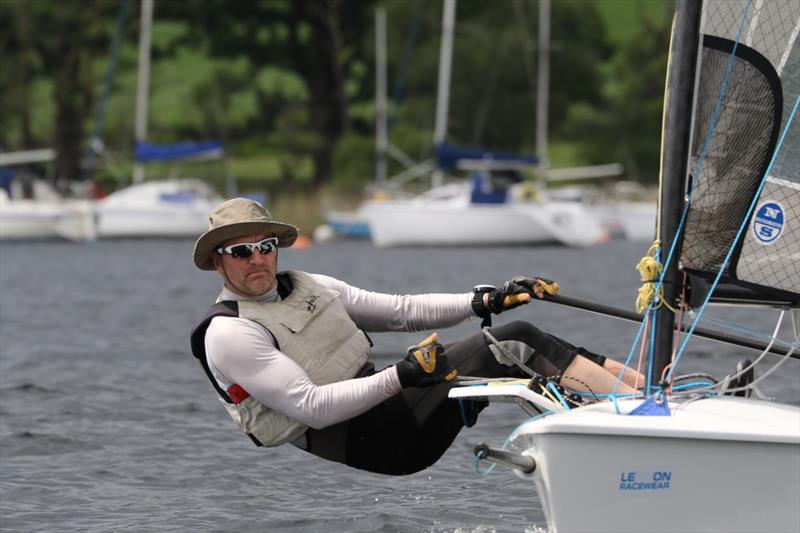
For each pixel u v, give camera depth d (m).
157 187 111.31
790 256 15.38
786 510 14.18
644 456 14.07
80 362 35.94
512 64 149.62
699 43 15.16
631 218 121.94
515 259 88.06
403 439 16.66
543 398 15.19
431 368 15.45
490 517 19.47
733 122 15.23
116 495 21.08
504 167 106.12
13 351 38.34
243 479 22.16
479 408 16.88
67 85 152.25
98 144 127.50
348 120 160.00
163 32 192.25
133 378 32.94
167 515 19.77
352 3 163.75
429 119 150.88
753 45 15.20
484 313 17.06
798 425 14.34
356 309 17.22
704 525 14.21
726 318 48.41
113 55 130.62
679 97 15.20
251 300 16.27
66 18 152.38
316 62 164.75
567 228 103.19
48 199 110.62
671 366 15.17
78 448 24.59
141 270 78.06
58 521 19.45
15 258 89.12
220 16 164.50
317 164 162.62
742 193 15.27
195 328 16.16
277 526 19.12
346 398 15.48
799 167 15.31
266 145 181.38
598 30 172.12
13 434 25.62
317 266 80.00
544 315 48.66
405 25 156.12
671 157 15.27
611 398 15.36
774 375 31.16
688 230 15.27
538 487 14.77
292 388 15.59
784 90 15.26
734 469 14.11
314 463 23.42
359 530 18.83
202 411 28.34
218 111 161.25
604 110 166.50
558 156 170.25
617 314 16.59
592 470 14.11
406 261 85.38
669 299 15.31
